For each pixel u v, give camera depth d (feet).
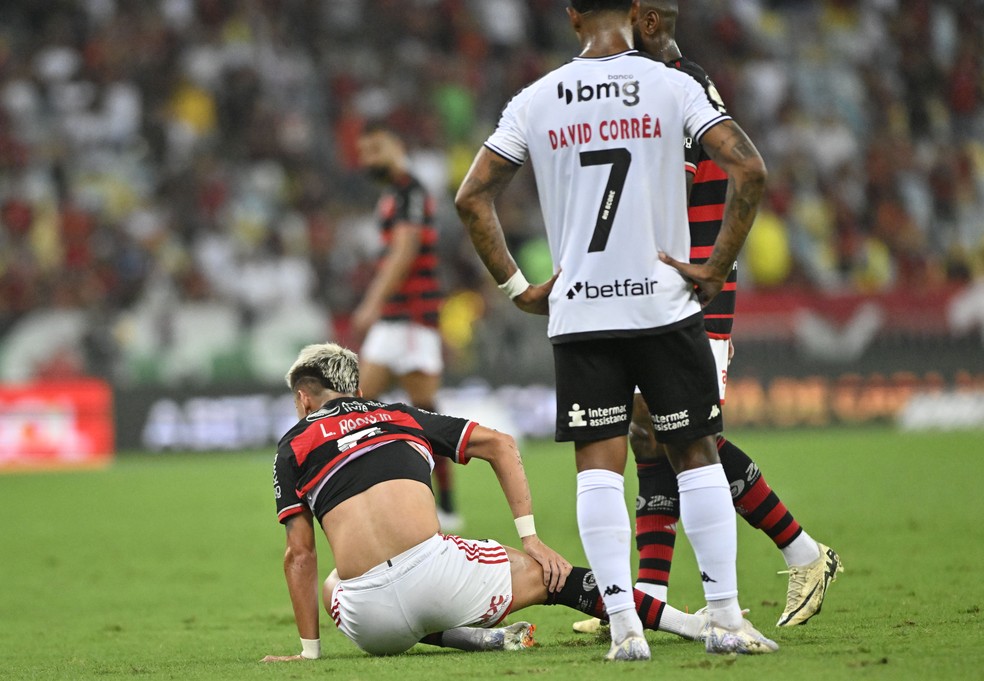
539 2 280.51
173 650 59.88
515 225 229.86
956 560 78.84
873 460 154.61
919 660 43.98
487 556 53.52
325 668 49.16
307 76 253.65
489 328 201.77
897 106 287.28
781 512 55.47
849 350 213.46
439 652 53.83
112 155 232.94
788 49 286.05
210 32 254.06
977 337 219.82
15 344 187.42
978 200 273.33
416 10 269.64
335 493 53.42
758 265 236.02
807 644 50.19
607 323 46.47
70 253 211.00
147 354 191.01
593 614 54.03
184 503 134.00
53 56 243.19
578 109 46.75
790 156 259.19
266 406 193.88
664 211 46.78
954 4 302.04
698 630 52.21
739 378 206.80
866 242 252.21
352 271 223.51
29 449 181.37
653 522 57.62
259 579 85.92
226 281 216.95
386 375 110.73
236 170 236.22
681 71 50.21
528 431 199.93
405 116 250.16
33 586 85.46
